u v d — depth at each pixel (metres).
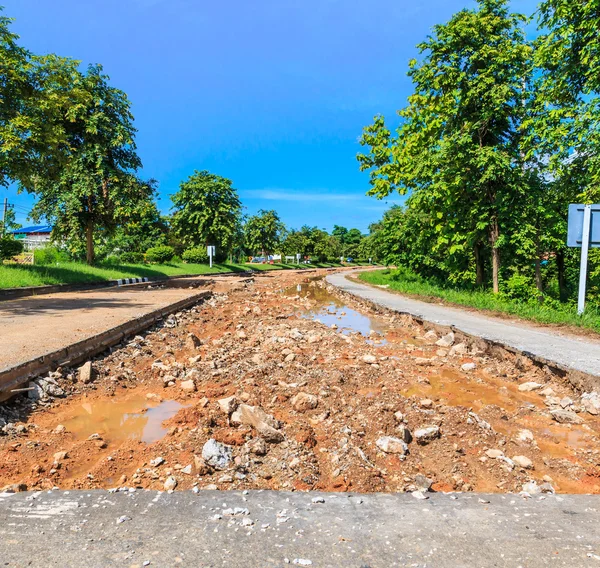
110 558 2.37
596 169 11.29
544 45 11.88
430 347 9.48
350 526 2.76
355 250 109.81
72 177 22.09
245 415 4.67
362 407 5.34
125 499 3.09
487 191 15.58
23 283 15.51
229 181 48.31
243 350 8.43
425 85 16.25
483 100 14.73
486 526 2.79
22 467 3.86
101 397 5.86
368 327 12.44
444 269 21.91
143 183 23.83
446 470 3.95
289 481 3.60
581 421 5.18
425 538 2.63
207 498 3.13
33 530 2.66
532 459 4.23
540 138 12.55
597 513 3.00
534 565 2.36
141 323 9.90
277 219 73.06
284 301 18.77
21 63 14.30
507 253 16.14
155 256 37.84
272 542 2.56
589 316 10.21
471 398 6.14
